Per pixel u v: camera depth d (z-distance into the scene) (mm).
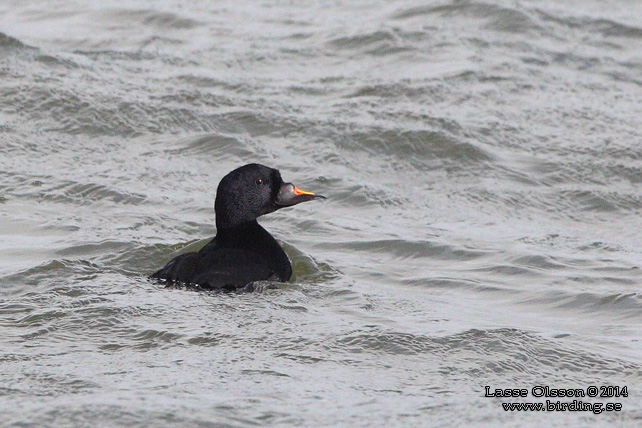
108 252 12031
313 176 15422
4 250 12109
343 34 21219
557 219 14875
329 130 16953
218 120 17094
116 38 20969
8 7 22703
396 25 21672
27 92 17281
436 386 8469
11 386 8078
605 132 17734
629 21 22875
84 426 7344
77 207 13844
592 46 21594
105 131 16562
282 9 23078
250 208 11430
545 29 22031
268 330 9539
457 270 12234
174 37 21172
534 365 9062
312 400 7996
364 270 12086
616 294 11242
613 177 16266
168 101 17547
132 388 8062
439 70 19750
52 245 12258
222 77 19031
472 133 17281
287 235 13344
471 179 15984
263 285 10852
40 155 15609
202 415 7570
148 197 14273
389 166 16266
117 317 9695
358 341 9359
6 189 14273
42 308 9906
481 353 9227
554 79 19828
